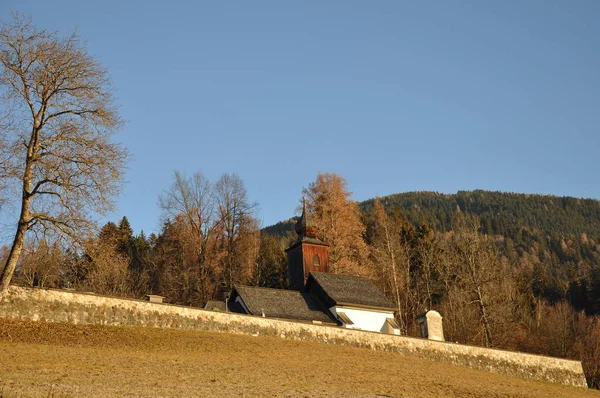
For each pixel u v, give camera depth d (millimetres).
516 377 49594
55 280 54344
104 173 36219
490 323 65438
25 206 35469
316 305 57469
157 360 33250
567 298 121188
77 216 35594
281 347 41969
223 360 35531
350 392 29953
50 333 35469
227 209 70938
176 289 66875
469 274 66562
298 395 27141
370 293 59656
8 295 35594
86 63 37094
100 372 28266
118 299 39469
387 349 47375
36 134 35969
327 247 63875
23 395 21688
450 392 34375
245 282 71625
